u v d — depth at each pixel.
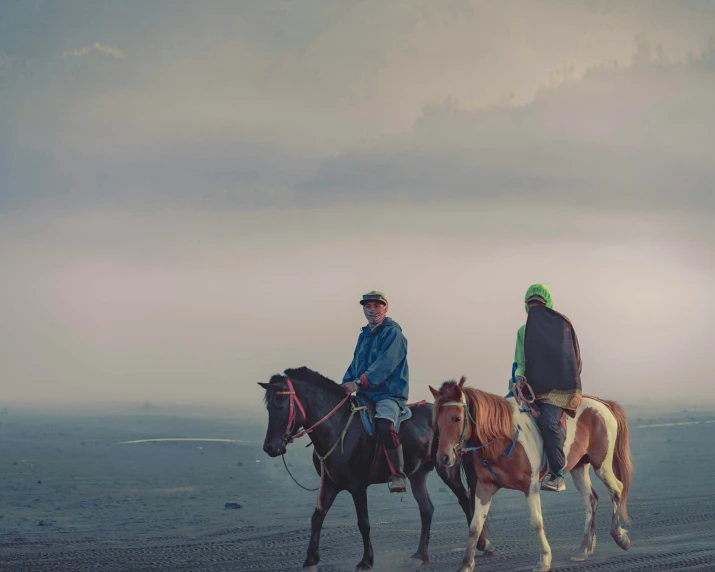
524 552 10.44
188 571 9.55
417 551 9.91
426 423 9.96
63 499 16.61
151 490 18.25
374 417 9.50
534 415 9.12
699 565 9.23
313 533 9.27
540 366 9.30
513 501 15.88
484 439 8.62
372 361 9.75
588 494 9.98
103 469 22.47
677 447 28.98
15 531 12.64
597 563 9.44
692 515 13.45
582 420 9.77
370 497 16.70
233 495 17.55
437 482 19.58
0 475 20.45
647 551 10.23
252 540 11.70
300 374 9.38
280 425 9.00
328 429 9.30
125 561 10.17
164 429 41.53
